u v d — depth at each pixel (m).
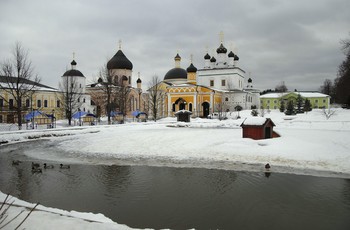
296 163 20.16
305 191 14.64
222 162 21.19
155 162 21.66
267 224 10.80
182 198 13.66
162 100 84.75
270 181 16.42
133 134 38.28
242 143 26.23
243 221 11.06
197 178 17.25
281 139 27.44
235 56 98.50
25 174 18.16
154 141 31.14
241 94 85.12
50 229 8.22
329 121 47.81
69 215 9.45
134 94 87.94
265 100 112.38
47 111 69.00
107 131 43.00
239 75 93.81
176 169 19.52
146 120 70.62
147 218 11.38
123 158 23.12
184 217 11.44
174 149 26.20
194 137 33.62
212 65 96.12
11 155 24.47
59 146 28.91
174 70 97.12
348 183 15.91
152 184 16.08
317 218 11.34
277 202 13.09
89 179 17.08
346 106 77.56
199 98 82.12
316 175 17.52
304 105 80.56
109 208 12.44
